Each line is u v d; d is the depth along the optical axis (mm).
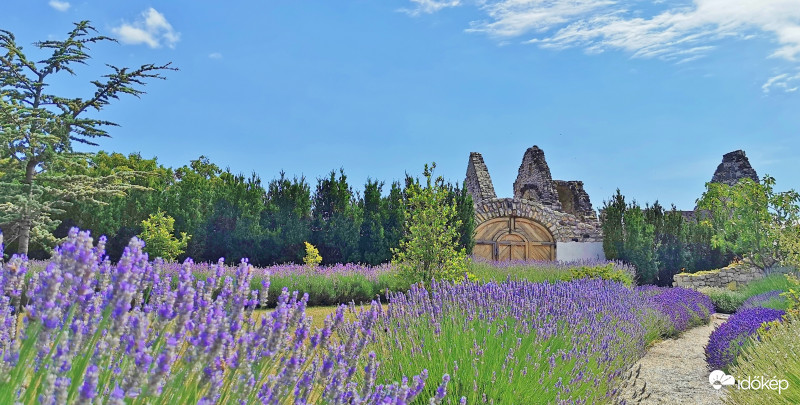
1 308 2035
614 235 22516
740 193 17734
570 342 5531
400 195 19078
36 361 1796
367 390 2652
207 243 16953
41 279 1943
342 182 18734
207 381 1991
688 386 6730
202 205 17016
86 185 8914
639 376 7188
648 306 10703
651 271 22094
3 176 8688
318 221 18234
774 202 16781
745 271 19078
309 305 11852
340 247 18203
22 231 8234
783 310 9328
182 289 2152
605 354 5738
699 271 21156
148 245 14141
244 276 2375
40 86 8516
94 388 1479
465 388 4090
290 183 18281
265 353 2338
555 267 17359
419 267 11531
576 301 7582
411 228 11797
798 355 4836
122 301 1790
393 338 4625
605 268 14914
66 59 8391
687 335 10664
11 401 1616
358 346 2854
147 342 2264
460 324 5074
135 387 1653
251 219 17375
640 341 8164
